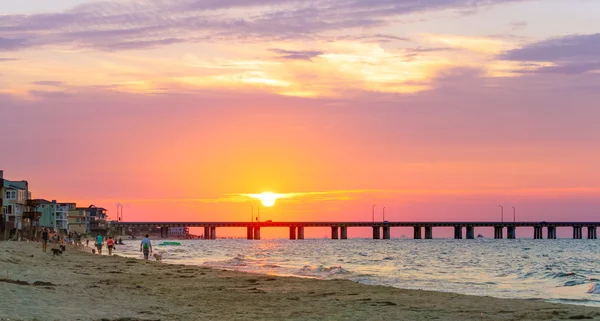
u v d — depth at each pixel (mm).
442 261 108562
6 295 27875
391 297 36781
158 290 37625
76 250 109938
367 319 27266
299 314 28438
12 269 44625
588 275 70250
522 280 60000
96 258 75688
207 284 43688
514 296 44500
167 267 61438
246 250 172875
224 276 50781
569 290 49250
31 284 34469
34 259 60906
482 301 35125
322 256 129375
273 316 27719
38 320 22234
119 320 23875
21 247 88250
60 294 30531
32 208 160500
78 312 25062
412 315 28719
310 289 41469
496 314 29328
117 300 30469
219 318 26500
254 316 27531
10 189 143875
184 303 31359
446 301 34906
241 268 72750
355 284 45062
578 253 165125
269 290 40344
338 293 38656
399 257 127250
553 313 29422
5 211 142125
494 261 110625
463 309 31203
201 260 97188
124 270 55531
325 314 28672
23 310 24172
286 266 79250
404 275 66688
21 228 147625
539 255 148625
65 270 50344
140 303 30016
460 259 119125
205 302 32281
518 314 29219
